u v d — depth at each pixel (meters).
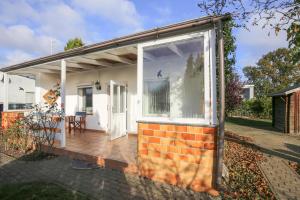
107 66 8.92
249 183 4.32
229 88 11.12
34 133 6.74
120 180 4.34
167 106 4.49
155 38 4.48
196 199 3.58
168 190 3.92
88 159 5.49
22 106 14.28
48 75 10.95
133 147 6.40
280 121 13.55
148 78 4.70
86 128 10.05
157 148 4.36
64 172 4.80
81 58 6.92
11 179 4.40
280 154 6.95
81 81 10.25
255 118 22.56
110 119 7.54
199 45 4.18
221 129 3.86
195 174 3.96
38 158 5.89
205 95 3.94
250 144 8.55
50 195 3.61
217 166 3.85
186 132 4.07
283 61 28.97
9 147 7.05
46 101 10.86
